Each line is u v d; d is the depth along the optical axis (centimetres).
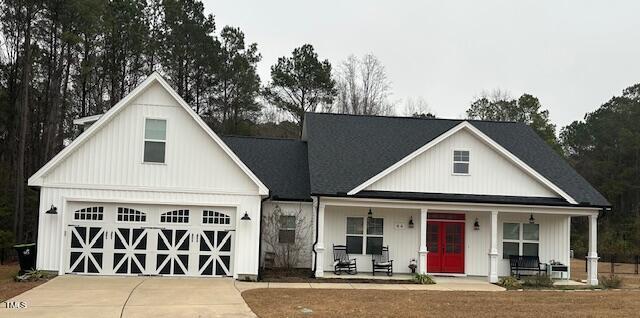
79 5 3100
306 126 2672
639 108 6625
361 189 2123
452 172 2202
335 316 1261
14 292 1532
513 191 2217
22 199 3133
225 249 1973
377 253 2280
